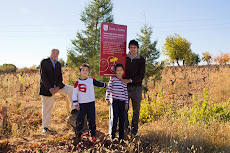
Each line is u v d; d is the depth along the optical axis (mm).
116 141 4109
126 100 4340
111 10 8797
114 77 4383
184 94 10609
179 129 4762
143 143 4309
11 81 14250
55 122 5895
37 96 10742
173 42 40406
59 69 5254
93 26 8594
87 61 8430
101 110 7414
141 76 4547
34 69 32438
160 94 8094
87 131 4832
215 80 14039
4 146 3863
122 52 4609
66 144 4008
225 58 38719
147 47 9523
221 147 4113
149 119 6141
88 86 4180
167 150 3820
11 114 6566
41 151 3689
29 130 5125
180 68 31141
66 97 5512
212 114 6238
